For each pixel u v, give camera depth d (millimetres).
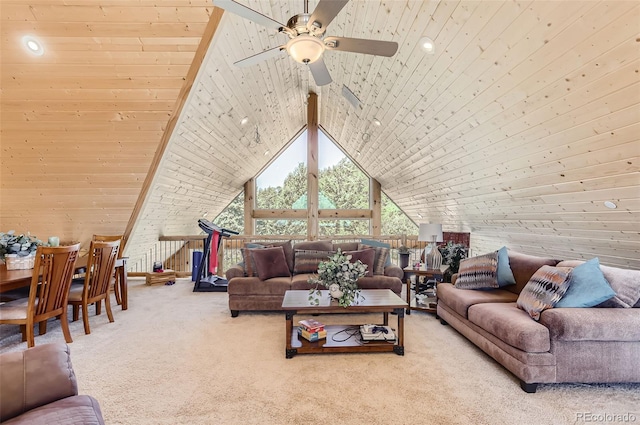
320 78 2664
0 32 2799
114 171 4035
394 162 5988
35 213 4555
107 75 3154
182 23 2836
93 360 2598
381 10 2914
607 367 2117
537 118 2531
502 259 3379
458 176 4305
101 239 4258
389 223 8391
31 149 3742
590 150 2383
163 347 2854
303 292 3254
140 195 4352
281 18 3471
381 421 1825
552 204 3188
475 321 2717
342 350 2666
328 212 8086
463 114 3193
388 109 4402
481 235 5262
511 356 2258
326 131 8078
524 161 3027
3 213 4527
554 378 2115
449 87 3039
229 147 5762
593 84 1998
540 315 2279
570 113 2273
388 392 2125
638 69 1761
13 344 2906
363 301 2881
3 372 1226
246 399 2043
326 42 2141
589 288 2307
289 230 8289
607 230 2912
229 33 3307
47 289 2750
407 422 1817
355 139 6785
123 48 2965
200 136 4695
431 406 1970
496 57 2375
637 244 2791
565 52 1973
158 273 5516
